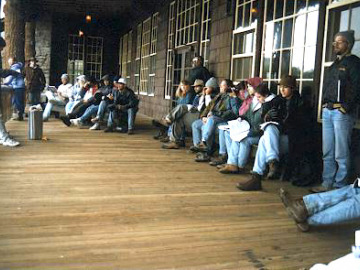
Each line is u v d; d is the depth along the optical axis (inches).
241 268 95.1
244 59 266.1
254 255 102.7
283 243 111.4
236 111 216.2
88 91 362.0
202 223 124.6
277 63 228.5
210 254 102.1
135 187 163.0
